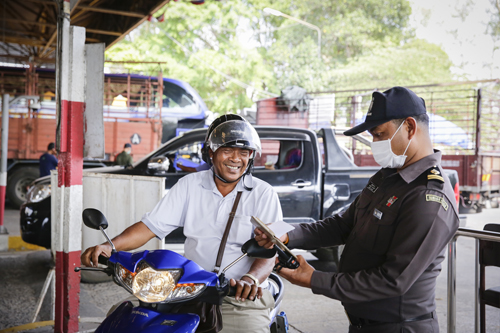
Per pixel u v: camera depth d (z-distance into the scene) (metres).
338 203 5.69
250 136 2.19
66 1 3.12
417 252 1.67
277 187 5.50
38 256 6.05
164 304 1.70
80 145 3.19
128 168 5.61
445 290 5.21
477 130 11.37
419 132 1.82
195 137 5.71
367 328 1.89
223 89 25.45
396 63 26.73
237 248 2.23
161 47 24.66
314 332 3.95
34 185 5.73
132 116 10.98
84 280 5.14
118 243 2.27
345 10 27.75
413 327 1.80
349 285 1.72
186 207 2.37
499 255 2.56
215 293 1.67
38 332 3.33
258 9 26.80
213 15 25.12
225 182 2.25
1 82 10.73
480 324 2.67
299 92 13.00
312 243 2.18
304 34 27.39
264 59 26.95
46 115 10.57
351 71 25.78
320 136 6.09
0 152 7.01
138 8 7.98
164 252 1.70
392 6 27.95
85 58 3.18
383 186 1.88
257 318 2.15
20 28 12.61
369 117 1.87
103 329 1.70
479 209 11.73
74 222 3.19
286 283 5.52
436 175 1.75
